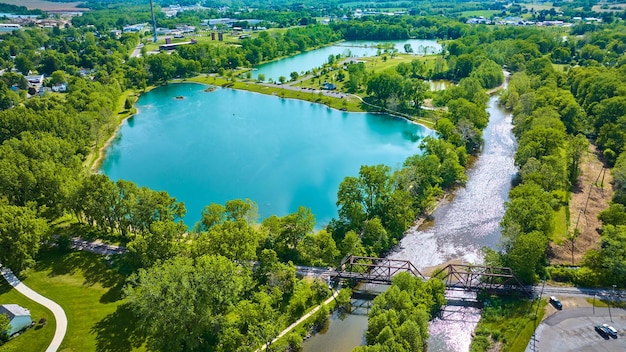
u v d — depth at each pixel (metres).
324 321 100.56
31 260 109.19
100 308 100.31
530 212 116.88
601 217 130.12
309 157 197.12
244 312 89.69
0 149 146.12
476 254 124.31
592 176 162.12
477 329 95.94
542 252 106.81
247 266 106.62
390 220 131.50
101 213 123.38
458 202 152.25
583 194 150.00
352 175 178.75
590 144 189.00
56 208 130.50
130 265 113.12
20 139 173.88
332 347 93.88
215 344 89.50
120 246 123.56
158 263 98.12
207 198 162.88
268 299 93.69
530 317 98.12
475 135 189.25
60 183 131.62
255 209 125.12
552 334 93.62
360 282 113.38
